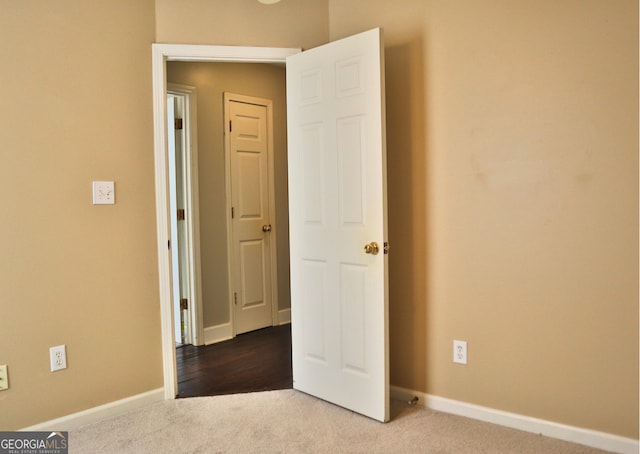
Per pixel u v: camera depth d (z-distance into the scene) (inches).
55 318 93.0
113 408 100.6
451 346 99.1
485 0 91.3
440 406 101.0
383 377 94.7
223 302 156.9
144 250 105.0
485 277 94.1
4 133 86.5
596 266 82.7
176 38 106.2
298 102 107.4
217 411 102.0
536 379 89.5
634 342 80.1
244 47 109.1
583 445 84.8
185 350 145.8
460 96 95.2
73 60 94.2
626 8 78.2
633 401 80.7
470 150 94.5
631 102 78.5
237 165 160.1
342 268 100.9
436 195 99.3
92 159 97.0
